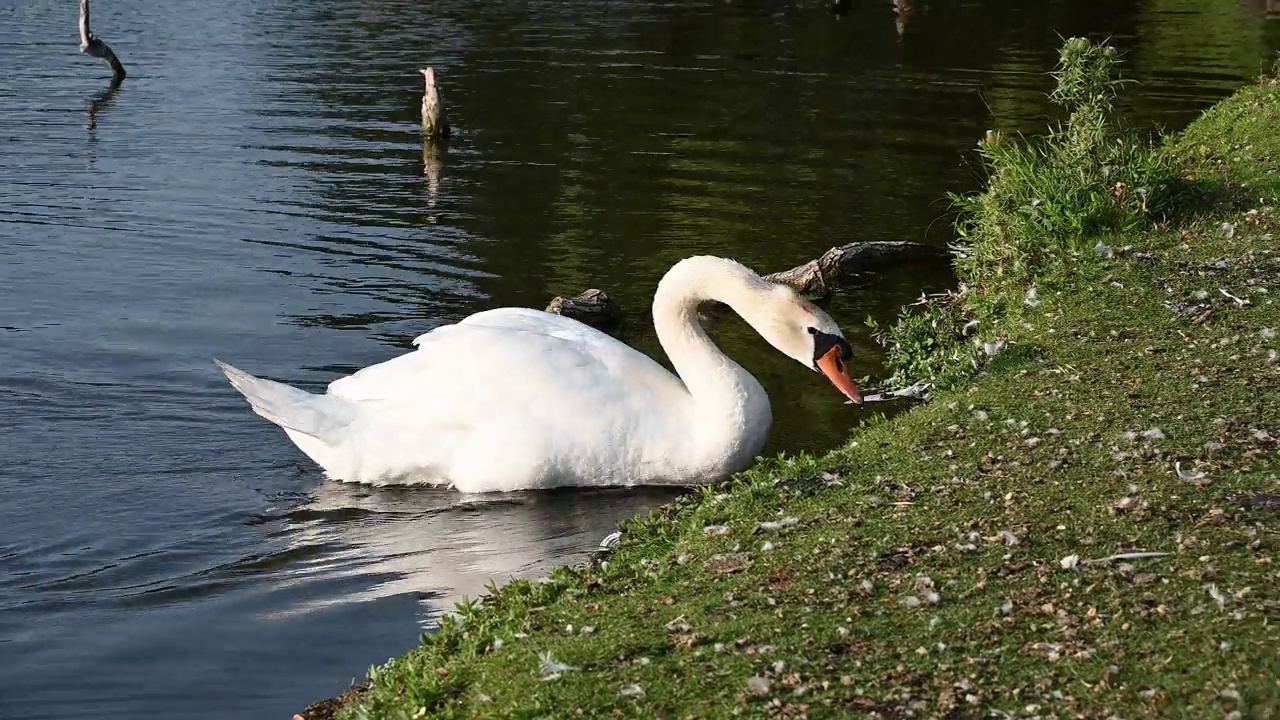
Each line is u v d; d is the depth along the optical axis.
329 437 8.48
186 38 25.06
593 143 17.44
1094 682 4.73
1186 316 9.02
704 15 28.61
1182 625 5.01
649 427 8.38
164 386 9.78
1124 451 6.88
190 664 6.16
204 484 8.38
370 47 24.39
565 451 8.32
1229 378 7.83
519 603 6.09
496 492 8.38
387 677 5.62
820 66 22.81
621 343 8.84
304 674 6.05
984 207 11.76
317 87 20.83
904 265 12.67
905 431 7.70
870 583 5.62
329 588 6.99
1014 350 8.85
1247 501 6.12
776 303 8.47
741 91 20.72
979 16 28.39
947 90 20.66
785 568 5.90
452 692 5.25
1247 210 11.14
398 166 16.23
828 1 30.67
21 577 7.11
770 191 15.12
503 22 27.48
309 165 16.22
